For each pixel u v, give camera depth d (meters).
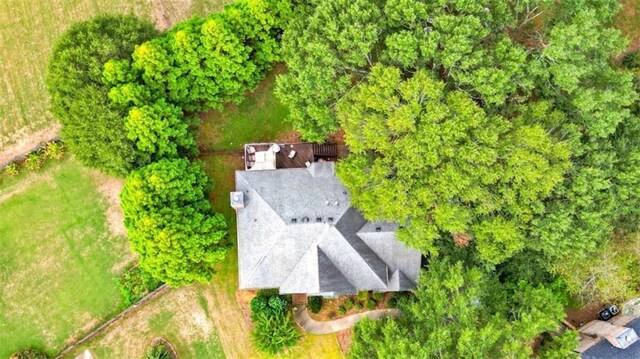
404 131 37.06
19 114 48.06
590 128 38.47
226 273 47.78
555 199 39.50
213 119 47.97
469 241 43.28
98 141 41.41
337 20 38.19
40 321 47.41
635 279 41.56
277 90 41.97
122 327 47.47
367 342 41.19
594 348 44.22
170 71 41.88
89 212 47.88
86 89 40.59
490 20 37.91
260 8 40.75
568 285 42.59
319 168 44.56
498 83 36.56
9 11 48.38
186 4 48.75
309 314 47.69
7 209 47.59
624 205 40.38
